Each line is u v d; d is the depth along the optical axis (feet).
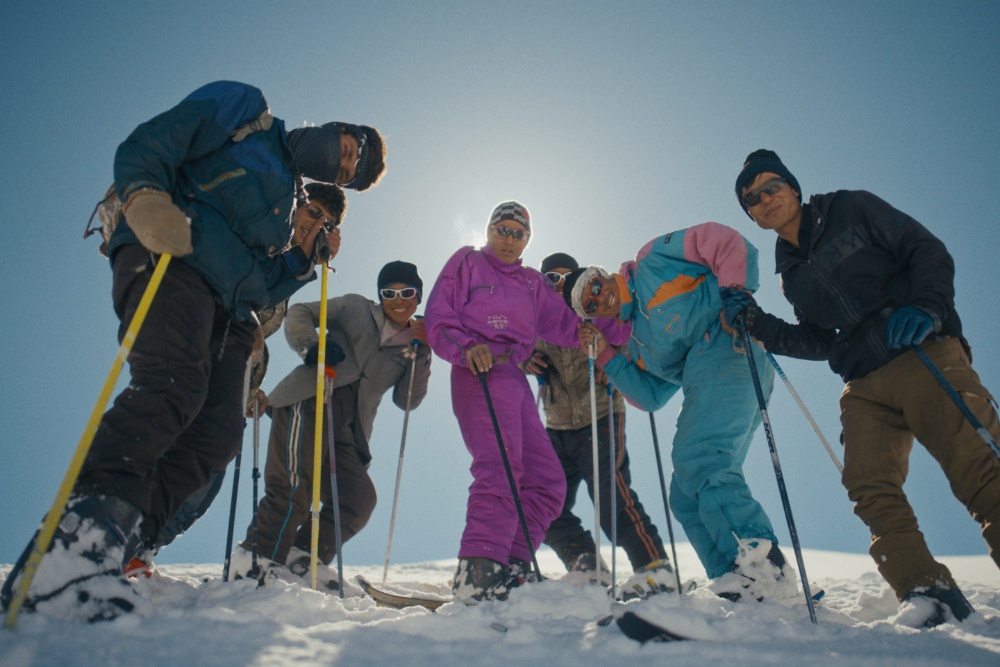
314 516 9.48
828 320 9.51
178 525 12.26
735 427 10.44
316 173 8.99
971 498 8.21
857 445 8.96
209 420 8.02
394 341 14.47
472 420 11.25
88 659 4.76
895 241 9.14
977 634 6.97
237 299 7.88
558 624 7.04
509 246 12.32
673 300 11.18
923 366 8.56
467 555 10.18
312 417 13.30
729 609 7.50
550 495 11.62
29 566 5.55
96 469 6.55
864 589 15.56
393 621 6.69
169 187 7.32
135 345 7.06
